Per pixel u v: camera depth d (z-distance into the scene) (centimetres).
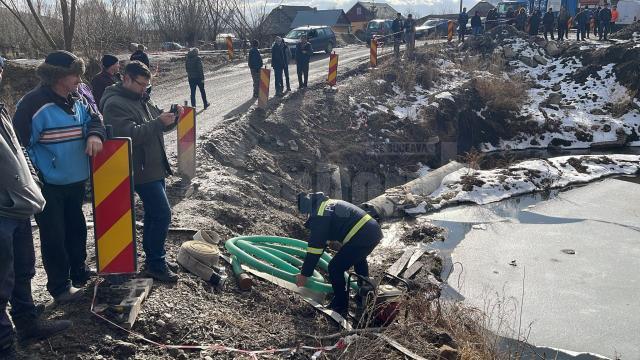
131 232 443
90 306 442
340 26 4778
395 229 1035
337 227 536
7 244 343
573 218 1096
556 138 1942
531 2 3444
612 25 2884
